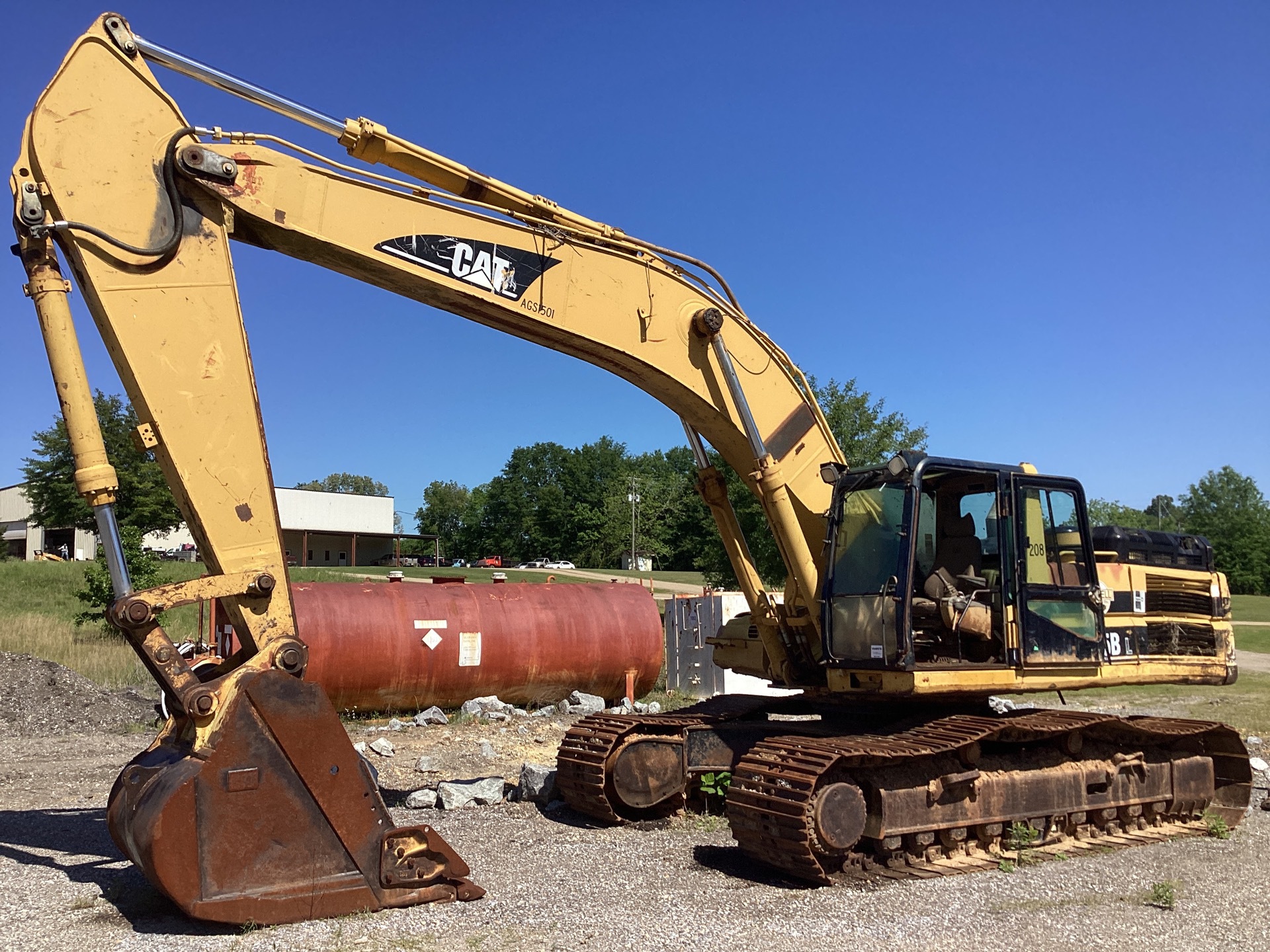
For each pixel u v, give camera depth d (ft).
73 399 17.38
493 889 20.06
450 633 47.39
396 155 20.83
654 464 424.87
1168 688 65.21
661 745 27.40
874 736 24.02
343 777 17.93
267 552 18.31
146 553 78.38
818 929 17.76
